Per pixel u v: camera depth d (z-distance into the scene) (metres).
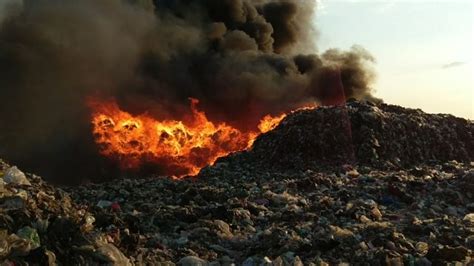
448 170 20.72
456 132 25.45
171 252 9.59
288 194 15.87
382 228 11.21
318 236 10.56
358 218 12.66
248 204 14.15
